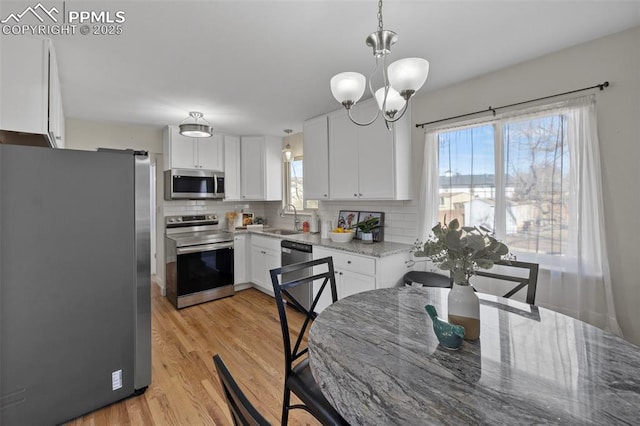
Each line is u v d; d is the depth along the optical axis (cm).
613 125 186
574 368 94
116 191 188
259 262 414
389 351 106
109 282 186
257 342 273
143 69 225
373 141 289
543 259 213
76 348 175
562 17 167
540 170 215
